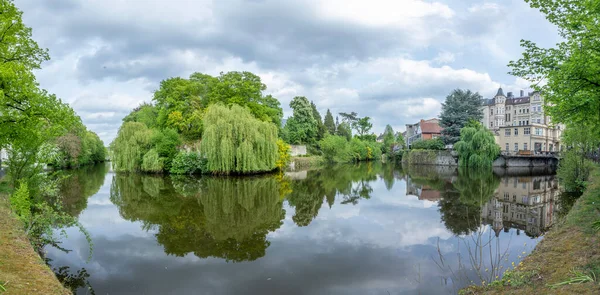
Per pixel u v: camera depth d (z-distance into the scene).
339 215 14.59
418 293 6.85
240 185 24.67
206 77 41.84
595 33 7.27
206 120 29.48
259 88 42.75
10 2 12.77
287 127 58.44
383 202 17.91
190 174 31.86
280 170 36.16
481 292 5.90
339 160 57.59
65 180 27.73
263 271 8.26
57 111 13.06
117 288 7.39
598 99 8.12
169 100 36.44
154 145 33.69
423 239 10.75
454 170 41.34
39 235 9.83
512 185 24.84
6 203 11.06
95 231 12.04
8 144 13.25
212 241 10.80
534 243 9.73
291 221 13.48
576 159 18.16
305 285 7.44
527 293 5.27
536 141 52.72
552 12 8.75
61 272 8.29
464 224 12.58
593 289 4.68
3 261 6.07
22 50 13.29
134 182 26.50
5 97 11.40
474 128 46.16
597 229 7.36
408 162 57.44
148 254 9.57
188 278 7.89
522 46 9.22
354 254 9.43
